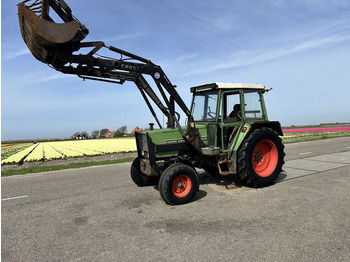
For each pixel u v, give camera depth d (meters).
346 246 2.83
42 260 2.83
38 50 4.25
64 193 5.78
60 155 15.66
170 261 2.67
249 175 5.30
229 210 4.14
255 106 6.02
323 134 26.05
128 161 10.95
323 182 5.66
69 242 3.26
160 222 3.80
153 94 5.54
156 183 6.28
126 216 4.13
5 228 3.81
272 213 3.90
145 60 5.15
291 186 5.46
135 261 2.71
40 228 3.77
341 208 4.00
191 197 4.68
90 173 8.26
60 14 4.27
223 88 5.45
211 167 6.72
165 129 5.29
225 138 5.75
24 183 7.06
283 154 5.86
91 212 4.40
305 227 3.35
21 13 3.99
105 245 3.12
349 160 8.39
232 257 2.69
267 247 2.87
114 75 5.11
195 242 3.08
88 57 4.63
